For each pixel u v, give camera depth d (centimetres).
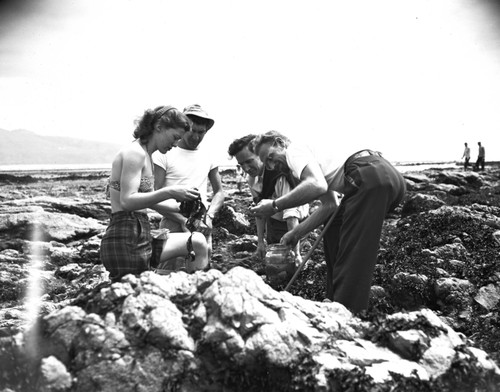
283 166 384
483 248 535
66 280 527
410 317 261
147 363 238
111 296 252
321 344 246
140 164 295
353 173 319
